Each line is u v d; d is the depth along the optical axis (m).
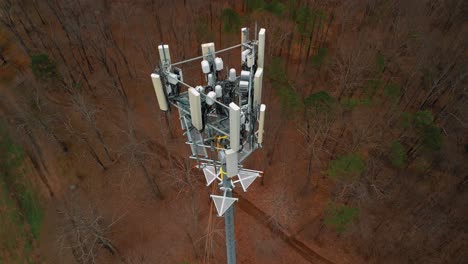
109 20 40.50
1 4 38.59
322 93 28.28
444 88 31.53
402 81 33.84
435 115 31.64
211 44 11.02
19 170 30.53
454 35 35.38
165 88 11.00
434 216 26.77
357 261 26.14
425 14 35.94
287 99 29.94
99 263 26.11
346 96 33.06
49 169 30.53
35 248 27.06
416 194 28.33
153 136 32.44
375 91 32.91
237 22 34.88
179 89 11.27
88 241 25.58
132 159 28.98
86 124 32.28
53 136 30.11
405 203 27.94
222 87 11.23
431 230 26.34
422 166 29.03
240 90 10.80
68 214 26.52
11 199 29.36
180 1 41.59
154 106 34.31
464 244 25.80
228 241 15.22
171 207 28.78
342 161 26.73
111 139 32.03
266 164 30.36
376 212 27.78
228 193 12.87
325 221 25.48
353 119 31.27
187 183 28.89
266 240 27.00
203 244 26.61
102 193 29.50
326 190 29.12
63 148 31.08
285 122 31.89
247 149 12.03
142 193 29.34
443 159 29.33
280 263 26.22
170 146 31.61
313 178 29.77
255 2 36.00
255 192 29.42
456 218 26.94
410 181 28.89
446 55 33.09
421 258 25.67
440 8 36.88
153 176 29.95
